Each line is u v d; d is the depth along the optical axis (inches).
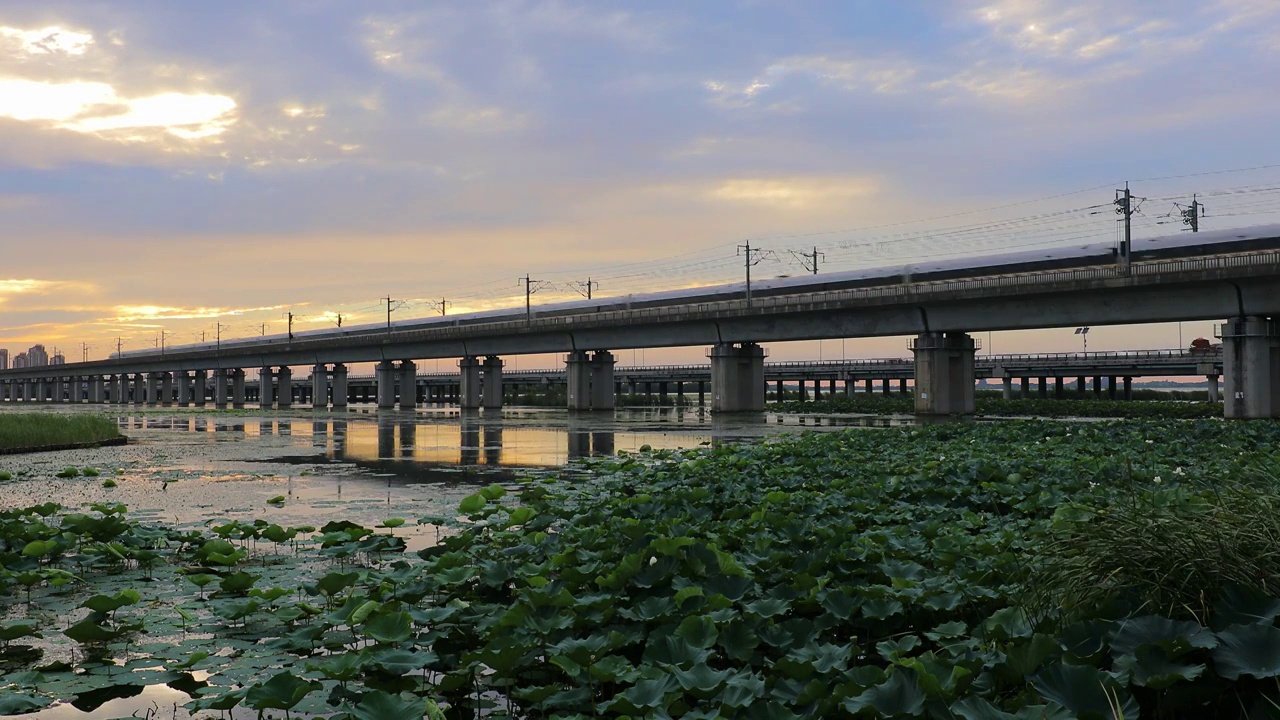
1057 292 1967.3
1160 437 877.8
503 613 307.1
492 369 3481.8
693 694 209.2
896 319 2314.2
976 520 414.0
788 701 207.8
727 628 252.5
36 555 424.2
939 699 187.0
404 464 1060.5
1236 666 180.5
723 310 2642.7
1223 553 218.8
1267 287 1704.0
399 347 3831.2
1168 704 188.4
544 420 2524.6
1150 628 200.4
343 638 299.7
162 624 331.6
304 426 2188.7
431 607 337.4
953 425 1113.4
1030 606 244.1
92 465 1054.4
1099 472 532.4
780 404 3481.8
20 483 847.7
